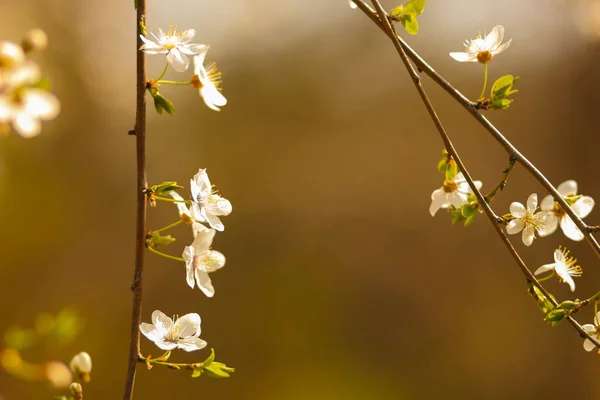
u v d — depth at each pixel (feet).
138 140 5.70
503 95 6.14
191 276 5.81
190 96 36.42
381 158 36.88
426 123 36.14
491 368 32.35
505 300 33.04
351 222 36.19
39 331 7.23
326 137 37.63
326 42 38.17
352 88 37.86
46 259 29.07
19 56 5.61
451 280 34.47
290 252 35.60
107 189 33.53
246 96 37.70
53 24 31.19
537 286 6.09
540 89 33.86
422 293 34.60
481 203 6.16
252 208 36.14
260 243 35.70
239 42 37.99
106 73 34.47
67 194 31.07
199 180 5.93
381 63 37.37
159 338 5.71
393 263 35.24
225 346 32.71
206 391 30.32
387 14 6.42
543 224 6.42
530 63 34.01
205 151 36.73
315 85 37.93
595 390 30.22
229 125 37.24
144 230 5.67
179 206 6.05
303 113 37.78
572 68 32.73
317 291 34.81
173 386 29.66
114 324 30.81
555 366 31.19
